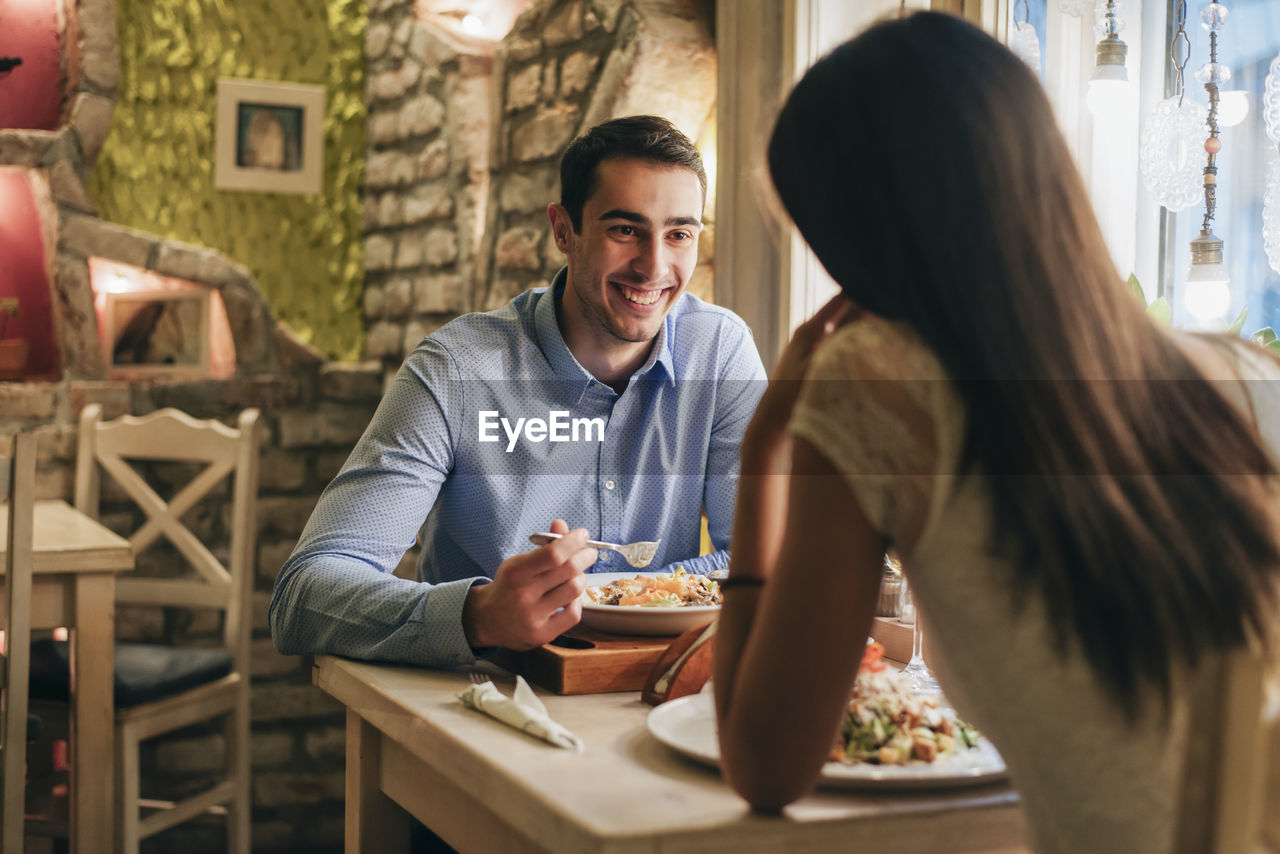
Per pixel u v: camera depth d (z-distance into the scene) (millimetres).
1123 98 1534
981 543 624
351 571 1186
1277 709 591
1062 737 627
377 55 3279
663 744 866
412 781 1021
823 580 646
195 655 2484
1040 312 622
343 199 3352
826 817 699
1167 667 605
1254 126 1563
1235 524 624
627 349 1531
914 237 638
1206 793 602
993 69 649
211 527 3135
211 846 3062
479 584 1109
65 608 2055
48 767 2477
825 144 670
